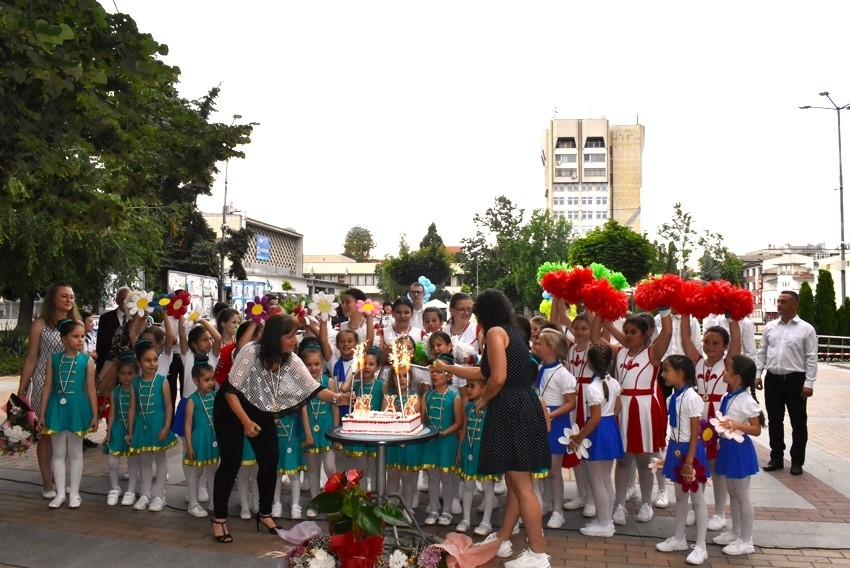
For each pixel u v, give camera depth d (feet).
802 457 24.49
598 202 376.48
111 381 23.57
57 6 16.66
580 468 19.97
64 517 18.94
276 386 17.39
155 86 21.08
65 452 19.98
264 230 231.91
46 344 20.83
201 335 20.67
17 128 16.79
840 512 19.88
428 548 12.85
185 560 15.76
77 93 17.35
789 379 24.58
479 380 16.39
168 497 21.27
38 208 20.68
